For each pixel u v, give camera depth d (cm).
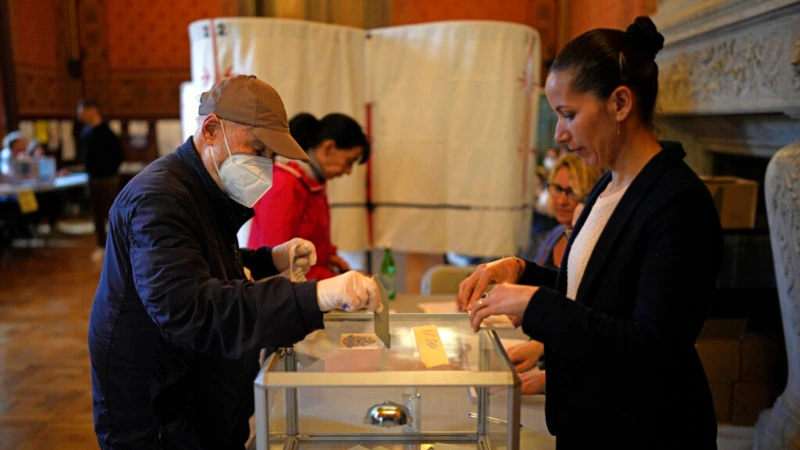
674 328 95
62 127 912
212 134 123
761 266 258
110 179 644
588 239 114
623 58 101
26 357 377
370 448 117
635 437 107
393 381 95
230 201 130
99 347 124
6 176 691
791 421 195
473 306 107
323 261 240
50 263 639
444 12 755
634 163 108
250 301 102
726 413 250
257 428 96
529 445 132
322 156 233
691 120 287
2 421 293
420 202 306
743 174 292
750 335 249
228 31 277
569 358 112
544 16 748
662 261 98
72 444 271
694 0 253
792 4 183
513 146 288
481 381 96
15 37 807
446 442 118
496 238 293
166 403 121
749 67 214
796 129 212
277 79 281
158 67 892
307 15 333
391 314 128
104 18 889
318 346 111
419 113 299
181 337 105
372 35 301
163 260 107
